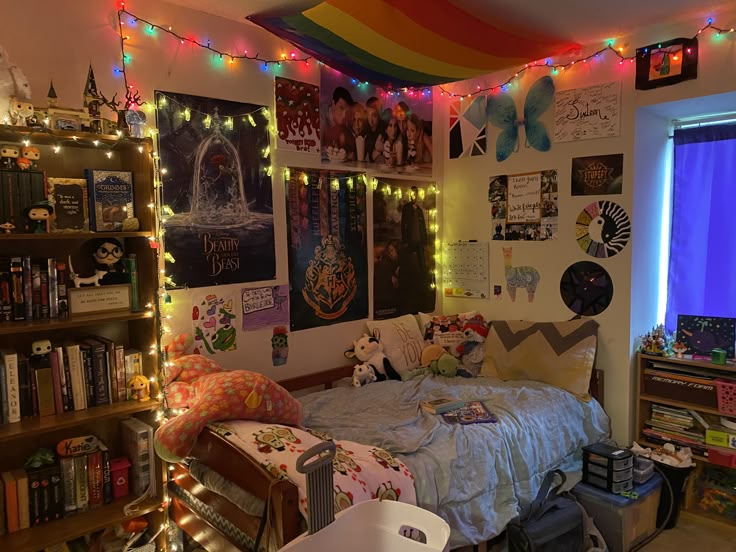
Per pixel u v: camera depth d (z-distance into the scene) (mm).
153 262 2273
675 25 2877
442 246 4020
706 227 3254
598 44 3152
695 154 3268
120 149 2383
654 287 3371
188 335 2654
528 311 3582
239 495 1854
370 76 3186
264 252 2957
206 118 2688
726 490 2982
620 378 3193
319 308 3250
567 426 2887
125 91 2426
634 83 3033
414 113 3770
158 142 2529
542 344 3309
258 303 2939
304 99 3105
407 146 3734
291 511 1619
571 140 3303
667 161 3400
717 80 2762
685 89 2867
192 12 2619
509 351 3412
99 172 2193
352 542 1566
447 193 3973
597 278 3252
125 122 2219
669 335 3363
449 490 2199
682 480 2891
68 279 2258
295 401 2273
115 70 2396
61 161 2283
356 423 2561
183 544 2371
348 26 2479
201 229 2691
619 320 3180
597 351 3273
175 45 2570
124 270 2316
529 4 2525
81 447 2213
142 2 2461
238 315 2857
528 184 3523
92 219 2182
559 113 3344
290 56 3023
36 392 2078
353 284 3439
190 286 2662
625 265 3137
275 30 2615
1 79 2002
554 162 3393
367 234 3508
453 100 3904
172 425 2000
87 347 2199
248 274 2889
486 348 3547
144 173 2273
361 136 3436
